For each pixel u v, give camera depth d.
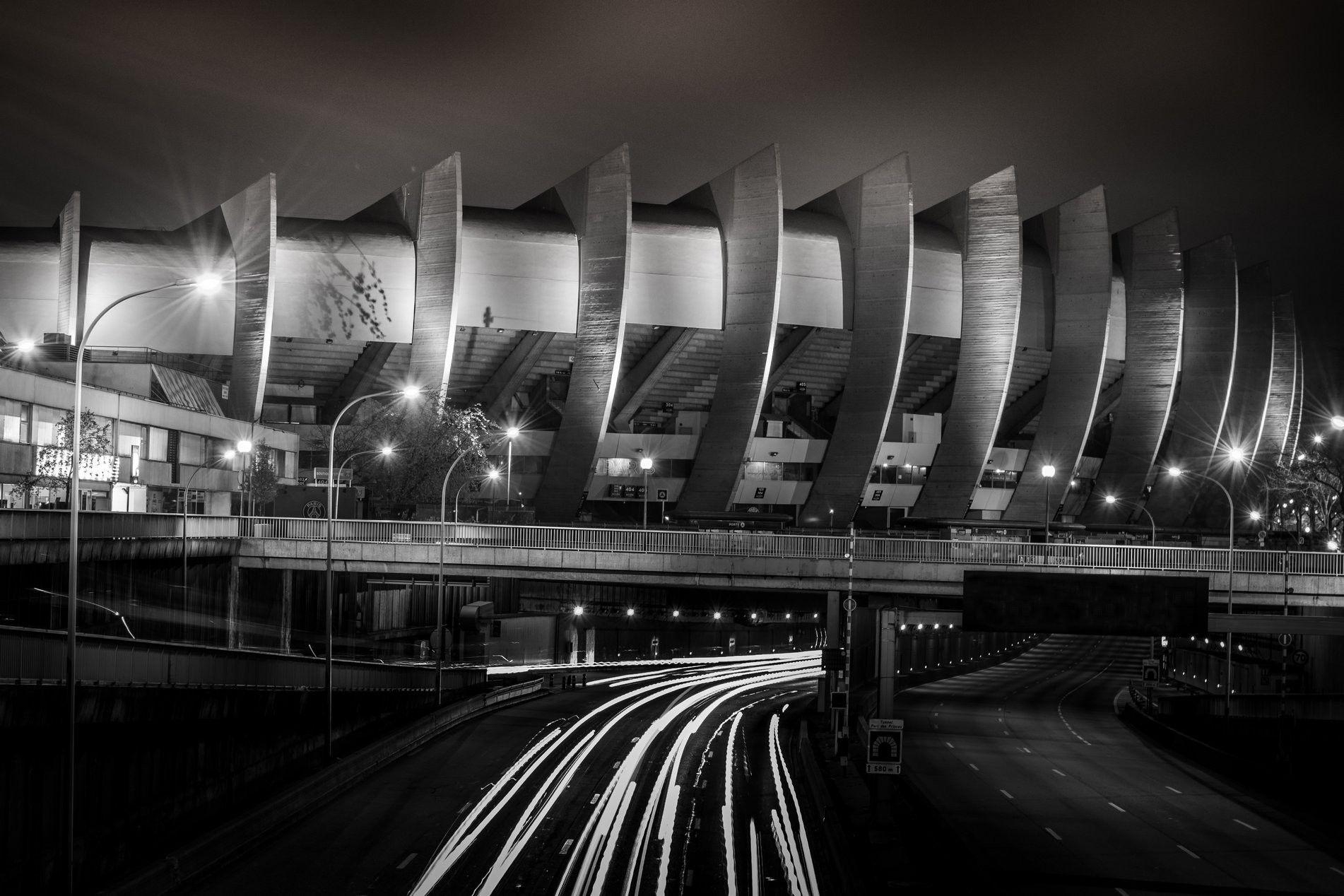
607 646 85.81
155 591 48.03
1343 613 60.56
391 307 81.62
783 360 96.94
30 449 55.69
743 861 22.72
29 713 21.94
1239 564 50.88
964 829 29.52
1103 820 31.48
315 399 88.94
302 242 80.12
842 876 20.17
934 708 61.72
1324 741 51.75
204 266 78.31
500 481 89.31
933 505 99.00
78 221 74.94
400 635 71.50
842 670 43.09
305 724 37.38
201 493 69.94
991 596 27.39
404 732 37.12
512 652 76.31
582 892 20.28
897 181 90.69
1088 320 101.88
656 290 87.94
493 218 85.50
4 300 76.44
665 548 51.97
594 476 91.06
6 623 37.72
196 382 75.88
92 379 65.62
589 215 84.00
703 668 81.56
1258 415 121.00
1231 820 32.03
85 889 23.47
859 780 33.34
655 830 25.61
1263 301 120.56
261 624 57.66
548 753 37.53
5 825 21.67
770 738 43.75
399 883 20.77
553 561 52.53
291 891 20.16
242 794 32.03
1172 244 106.56
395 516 68.62
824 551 51.16
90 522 41.31
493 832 25.00
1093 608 27.09
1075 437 103.19
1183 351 114.06
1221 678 75.25
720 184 89.62
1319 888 24.58
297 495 66.50
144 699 26.17
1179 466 113.81
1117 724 57.12
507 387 91.44
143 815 26.47
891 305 91.19
